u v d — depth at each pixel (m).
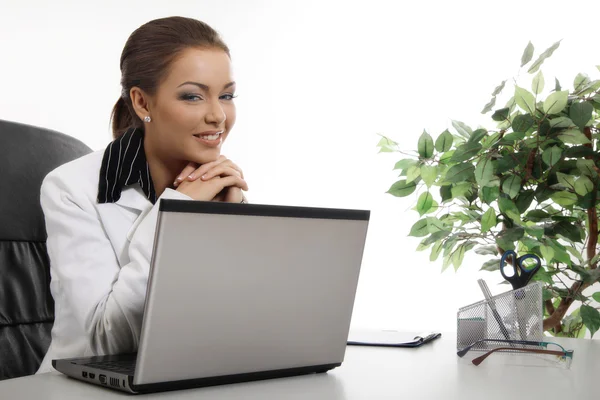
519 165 1.83
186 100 1.30
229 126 1.36
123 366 0.86
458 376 0.90
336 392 0.80
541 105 1.80
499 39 2.96
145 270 1.12
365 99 3.10
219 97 1.33
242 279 0.81
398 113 3.07
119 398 0.76
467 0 3.00
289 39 3.17
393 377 0.90
